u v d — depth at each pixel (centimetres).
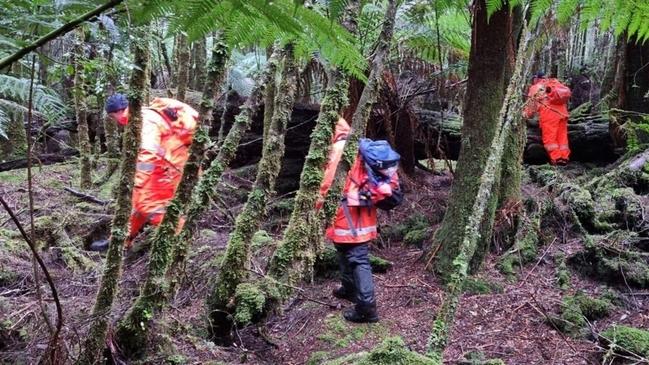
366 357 222
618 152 627
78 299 302
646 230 452
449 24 518
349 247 364
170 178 379
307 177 298
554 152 645
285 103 306
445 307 257
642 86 572
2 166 602
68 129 616
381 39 268
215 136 580
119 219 215
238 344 321
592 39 986
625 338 315
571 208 485
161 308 251
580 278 425
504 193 457
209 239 443
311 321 362
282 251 304
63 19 126
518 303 381
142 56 200
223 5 104
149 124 374
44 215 459
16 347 246
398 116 574
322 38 127
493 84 399
